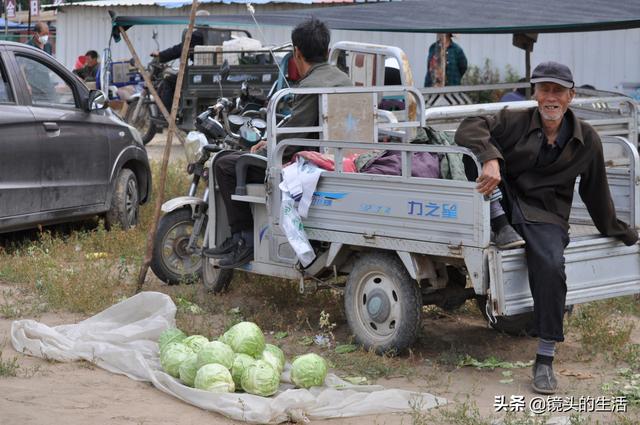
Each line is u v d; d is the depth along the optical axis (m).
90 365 5.50
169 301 6.17
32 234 9.62
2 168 8.16
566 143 5.47
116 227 9.36
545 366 5.26
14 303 6.96
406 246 5.53
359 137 6.59
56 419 4.55
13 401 4.78
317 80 6.49
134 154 10.01
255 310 6.86
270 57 16.25
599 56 17.28
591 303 7.09
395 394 4.98
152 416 4.67
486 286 5.22
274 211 6.22
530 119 5.50
